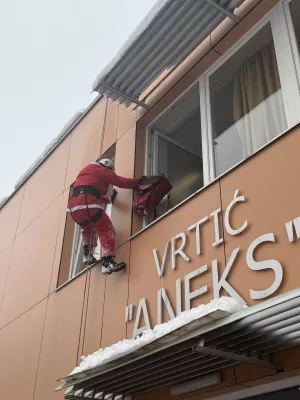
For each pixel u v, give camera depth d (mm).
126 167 5754
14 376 6059
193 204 4266
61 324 5578
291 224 3285
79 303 5387
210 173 4578
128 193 5434
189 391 3531
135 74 5328
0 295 7621
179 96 5457
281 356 3006
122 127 6297
